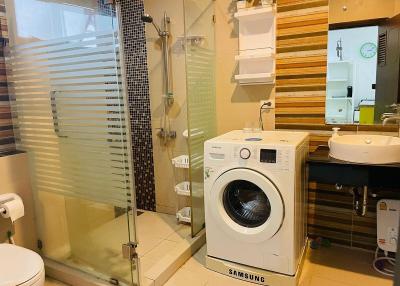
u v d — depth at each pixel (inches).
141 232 105.4
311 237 98.3
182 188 111.5
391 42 81.3
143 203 127.3
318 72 89.4
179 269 85.2
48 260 86.7
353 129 87.7
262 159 71.8
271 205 71.7
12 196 77.9
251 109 101.1
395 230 81.9
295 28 90.3
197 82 94.1
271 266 75.9
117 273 74.9
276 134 86.4
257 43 95.5
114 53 61.7
